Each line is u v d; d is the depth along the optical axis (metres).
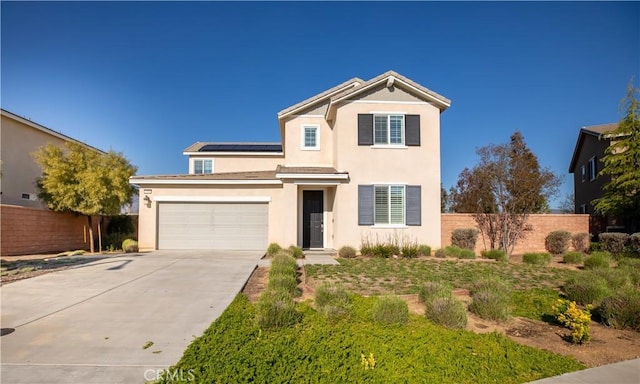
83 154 19.92
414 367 4.76
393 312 6.62
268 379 4.18
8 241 15.82
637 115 17.75
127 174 19.89
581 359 5.49
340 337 5.70
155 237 17.41
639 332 6.64
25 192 21.33
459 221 18.42
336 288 7.79
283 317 6.27
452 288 9.02
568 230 19.16
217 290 9.01
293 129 19.36
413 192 16.91
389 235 16.69
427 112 17.27
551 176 17.47
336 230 16.80
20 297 8.32
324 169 17.97
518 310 7.84
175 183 17.53
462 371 4.77
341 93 17.98
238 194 17.66
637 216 17.81
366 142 16.97
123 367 4.87
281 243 17.45
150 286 9.41
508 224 17.73
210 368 4.42
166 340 5.83
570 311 6.30
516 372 4.85
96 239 21.09
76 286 9.40
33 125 21.56
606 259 12.83
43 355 5.25
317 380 4.22
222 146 28.94
